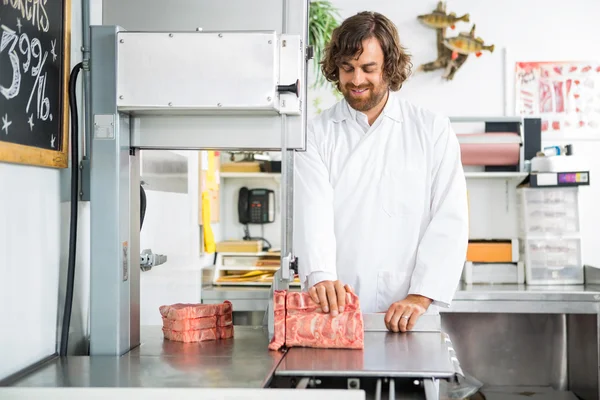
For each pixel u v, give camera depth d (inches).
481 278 151.5
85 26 74.7
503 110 160.7
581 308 133.9
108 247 66.9
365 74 83.4
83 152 75.5
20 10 59.4
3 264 58.0
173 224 112.0
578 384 149.2
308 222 88.0
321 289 68.9
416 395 58.0
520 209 154.8
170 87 64.6
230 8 70.6
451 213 87.0
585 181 145.3
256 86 63.9
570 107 159.6
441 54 159.6
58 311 69.4
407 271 90.5
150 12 72.0
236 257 153.8
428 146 90.4
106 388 51.2
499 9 159.9
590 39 159.2
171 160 109.4
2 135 56.4
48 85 65.4
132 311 70.6
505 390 153.4
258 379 55.1
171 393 50.7
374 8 160.7
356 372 56.4
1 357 57.7
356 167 91.9
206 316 73.4
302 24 69.4
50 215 67.4
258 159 156.2
